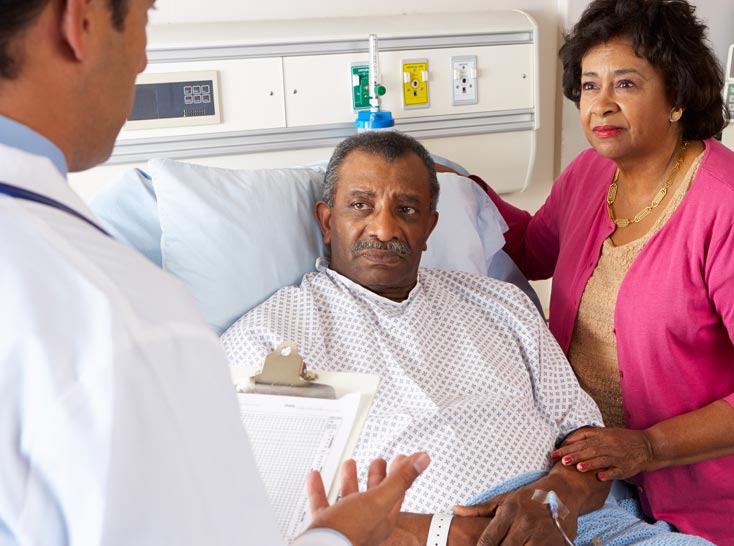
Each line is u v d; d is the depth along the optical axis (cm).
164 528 50
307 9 219
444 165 217
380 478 87
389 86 222
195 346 54
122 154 203
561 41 246
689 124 165
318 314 162
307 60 213
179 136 206
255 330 155
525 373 168
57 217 54
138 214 177
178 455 51
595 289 177
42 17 55
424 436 145
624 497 174
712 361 165
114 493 48
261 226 174
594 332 178
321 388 108
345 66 217
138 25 62
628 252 168
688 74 153
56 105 57
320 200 179
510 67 235
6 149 53
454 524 133
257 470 60
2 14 52
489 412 151
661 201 165
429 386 157
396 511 79
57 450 47
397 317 163
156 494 50
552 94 252
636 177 168
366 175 162
